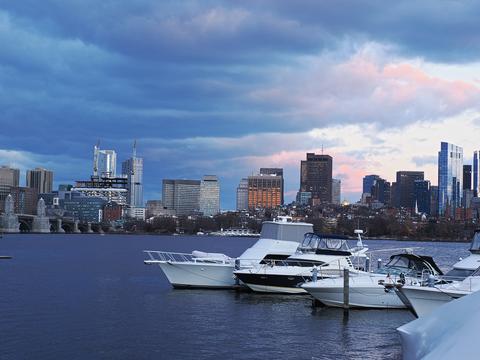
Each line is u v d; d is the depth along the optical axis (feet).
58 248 605.73
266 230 180.24
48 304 156.87
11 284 214.48
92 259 400.47
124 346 102.89
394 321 126.52
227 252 563.89
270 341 107.65
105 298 169.17
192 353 97.76
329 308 142.00
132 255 463.42
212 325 123.44
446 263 392.88
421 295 110.01
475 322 26.30
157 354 96.99
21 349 99.66
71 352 97.91
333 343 106.01
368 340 108.58
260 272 163.84
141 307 149.38
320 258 163.02
